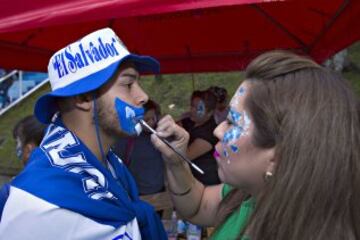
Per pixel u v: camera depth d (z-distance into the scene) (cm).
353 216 88
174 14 381
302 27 387
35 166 124
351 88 95
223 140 108
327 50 360
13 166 809
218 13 393
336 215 87
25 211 116
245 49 445
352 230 87
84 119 130
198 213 166
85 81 126
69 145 127
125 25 406
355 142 89
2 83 1150
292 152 89
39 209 116
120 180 146
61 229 117
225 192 157
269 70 99
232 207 131
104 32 130
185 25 417
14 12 219
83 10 202
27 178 121
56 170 122
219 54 461
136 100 133
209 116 407
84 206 120
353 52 1061
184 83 1072
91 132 130
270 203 91
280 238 89
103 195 126
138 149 379
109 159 146
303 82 94
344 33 309
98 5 200
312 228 87
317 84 93
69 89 126
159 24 413
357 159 88
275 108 94
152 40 436
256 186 105
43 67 412
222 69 469
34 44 374
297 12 365
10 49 361
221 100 454
